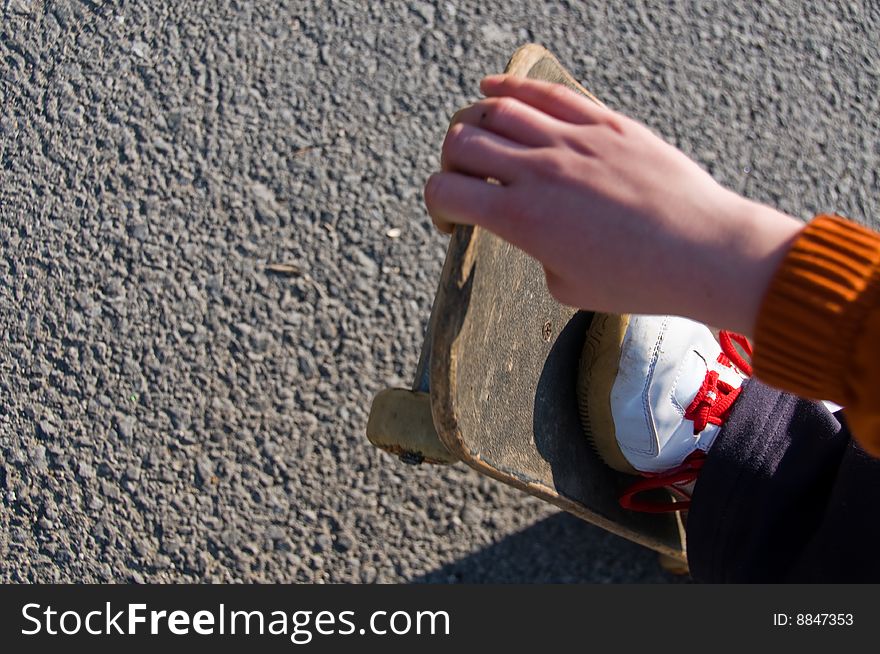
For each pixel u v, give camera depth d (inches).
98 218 64.7
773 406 46.4
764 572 45.6
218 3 69.7
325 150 68.1
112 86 67.2
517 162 28.6
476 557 63.2
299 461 62.8
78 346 62.4
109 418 61.6
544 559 64.0
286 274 65.4
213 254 65.0
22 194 64.5
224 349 63.6
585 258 28.5
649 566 65.2
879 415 25.4
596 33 74.4
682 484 50.2
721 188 29.6
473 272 32.8
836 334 25.1
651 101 73.7
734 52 76.5
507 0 73.8
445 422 34.5
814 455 45.6
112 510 60.5
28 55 67.1
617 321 46.2
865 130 77.2
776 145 74.9
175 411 62.2
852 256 25.7
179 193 65.7
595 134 29.0
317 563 61.6
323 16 70.7
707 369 49.1
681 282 27.8
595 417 48.3
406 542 62.7
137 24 68.6
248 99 68.2
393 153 68.9
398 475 63.6
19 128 65.7
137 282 63.9
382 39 71.0
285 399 63.5
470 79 71.6
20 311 62.6
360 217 67.2
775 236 27.4
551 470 44.9
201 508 61.2
